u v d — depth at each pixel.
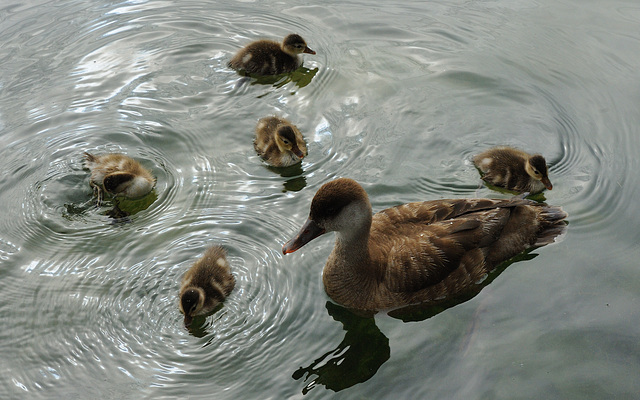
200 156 1.94
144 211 1.84
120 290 1.72
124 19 2.25
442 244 1.68
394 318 1.68
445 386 1.59
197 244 1.78
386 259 1.68
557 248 1.75
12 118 2.00
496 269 1.73
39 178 1.89
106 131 1.98
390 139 1.95
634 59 2.10
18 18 2.24
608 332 1.64
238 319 1.68
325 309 1.70
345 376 1.61
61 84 2.07
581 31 2.17
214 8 2.29
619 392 1.58
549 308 1.67
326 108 2.02
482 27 2.20
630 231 1.78
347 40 2.19
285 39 2.09
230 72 2.11
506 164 1.86
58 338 1.66
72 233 1.80
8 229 1.81
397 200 1.84
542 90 2.04
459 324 1.66
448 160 1.91
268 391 1.60
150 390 1.60
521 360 1.61
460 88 2.05
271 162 1.91
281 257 1.76
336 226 1.66
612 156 1.91
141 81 2.09
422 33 2.19
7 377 1.62
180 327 1.67
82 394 1.60
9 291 1.72
